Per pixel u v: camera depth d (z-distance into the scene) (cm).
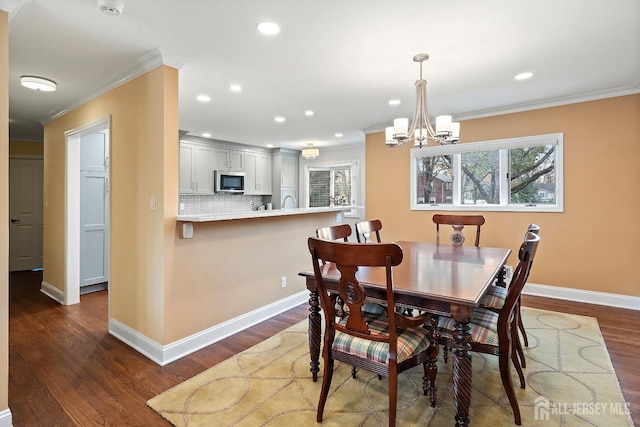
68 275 380
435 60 264
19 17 196
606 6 192
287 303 360
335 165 700
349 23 209
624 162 345
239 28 213
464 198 446
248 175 675
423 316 168
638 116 338
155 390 207
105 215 438
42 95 328
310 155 601
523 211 400
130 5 186
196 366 238
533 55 257
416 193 480
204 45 235
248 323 312
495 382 213
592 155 360
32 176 588
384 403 192
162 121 245
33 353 259
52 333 299
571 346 261
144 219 261
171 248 249
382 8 192
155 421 178
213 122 473
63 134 382
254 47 240
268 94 346
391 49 245
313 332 215
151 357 251
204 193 598
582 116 363
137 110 267
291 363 239
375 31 219
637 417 178
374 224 320
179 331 254
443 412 184
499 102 382
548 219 385
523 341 270
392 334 157
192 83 314
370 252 151
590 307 351
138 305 267
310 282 212
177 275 253
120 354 257
